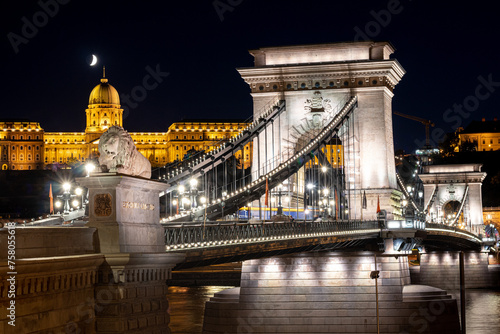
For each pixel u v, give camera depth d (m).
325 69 107.75
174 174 84.06
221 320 76.00
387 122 109.25
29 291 28.69
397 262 78.56
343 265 76.31
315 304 75.31
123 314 34.41
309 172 115.06
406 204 108.62
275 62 110.62
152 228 38.44
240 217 99.12
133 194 36.97
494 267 148.38
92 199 35.59
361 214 96.25
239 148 97.19
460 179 165.12
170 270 38.56
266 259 76.44
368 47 108.75
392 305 76.38
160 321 37.44
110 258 34.28
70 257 30.94
